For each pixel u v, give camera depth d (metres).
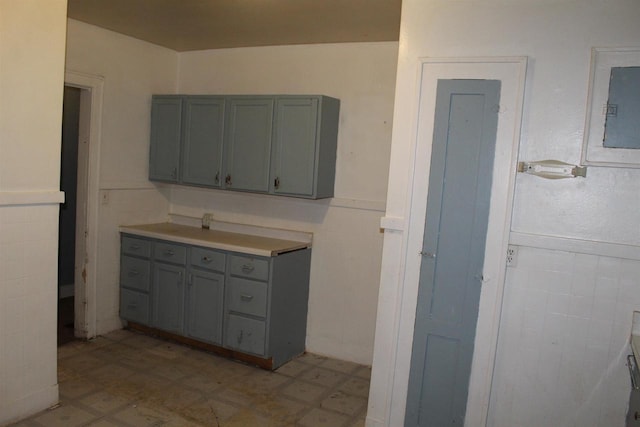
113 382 3.16
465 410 2.51
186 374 3.35
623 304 2.22
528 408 2.40
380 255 3.58
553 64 2.26
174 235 3.77
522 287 2.37
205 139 3.87
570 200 2.27
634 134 2.15
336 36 3.46
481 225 2.40
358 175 3.63
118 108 3.87
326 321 3.80
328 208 3.74
